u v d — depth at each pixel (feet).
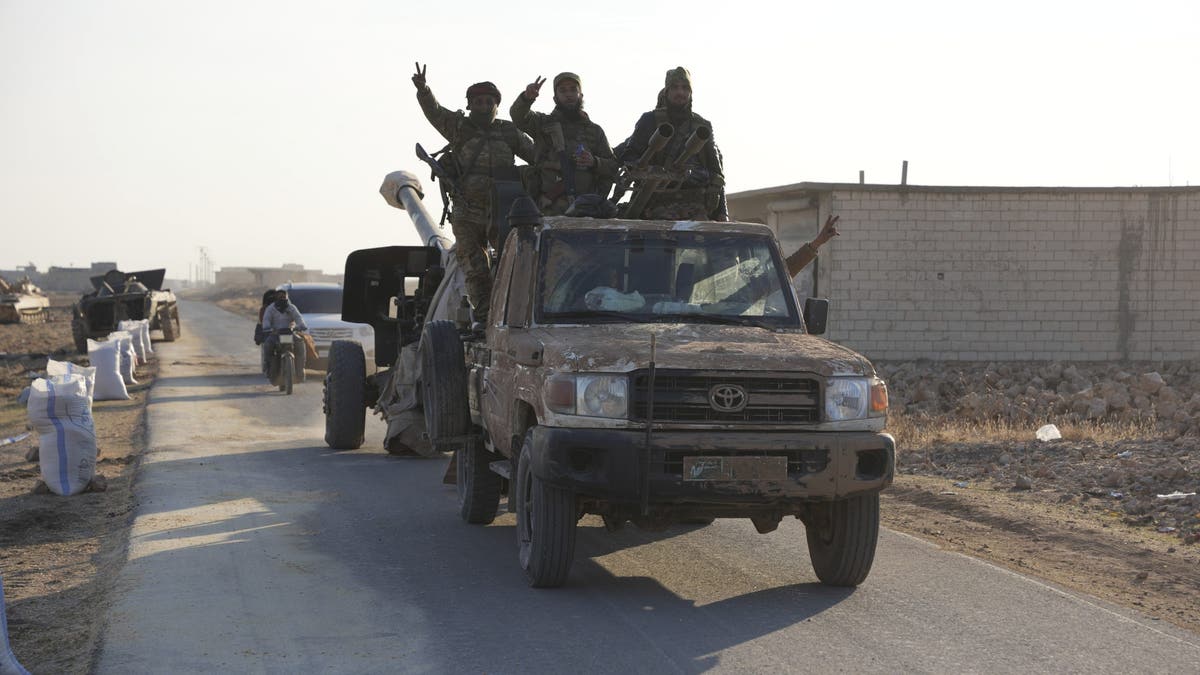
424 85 35.29
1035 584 26.21
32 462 47.55
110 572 27.76
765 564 28.60
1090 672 19.89
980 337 83.35
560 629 22.39
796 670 19.86
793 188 83.25
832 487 23.63
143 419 63.77
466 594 25.22
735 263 28.48
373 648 21.06
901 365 82.12
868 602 24.67
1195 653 21.04
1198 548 29.78
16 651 21.62
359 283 53.21
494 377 29.12
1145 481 37.81
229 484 41.04
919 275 82.94
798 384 23.89
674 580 26.81
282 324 81.87
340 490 40.06
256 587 25.67
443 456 49.47
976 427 55.06
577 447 23.34
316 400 76.18
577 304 27.48
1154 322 84.33
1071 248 83.66
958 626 22.74
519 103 33.88
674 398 23.35
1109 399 60.23
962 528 33.19
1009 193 82.94
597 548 30.55
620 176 33.47
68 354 131.64
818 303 28.27
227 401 74.69
